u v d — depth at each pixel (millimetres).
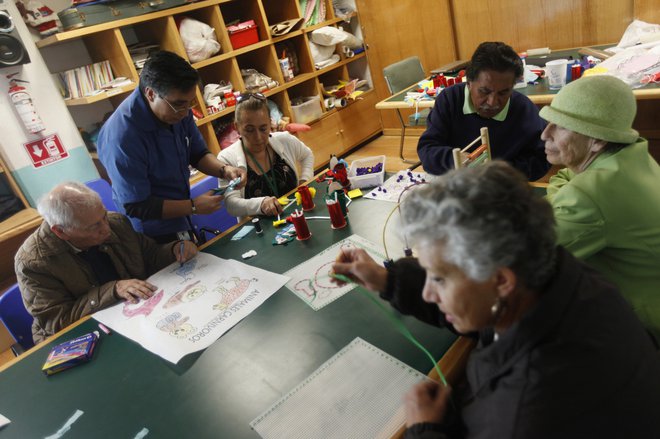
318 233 1567
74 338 1313
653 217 958
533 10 3459
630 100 984
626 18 3090
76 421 995
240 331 1162
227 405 939
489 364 623
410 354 953
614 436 565
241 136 2010
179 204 1726
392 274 1011
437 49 4102
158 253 1676
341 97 4332
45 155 2844
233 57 3455
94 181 2277
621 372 571
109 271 1621
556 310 557
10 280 2926
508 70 1546
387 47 4398
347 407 861
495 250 515
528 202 543
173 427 917
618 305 619
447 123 1883
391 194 1714
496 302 586
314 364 991
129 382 1078
